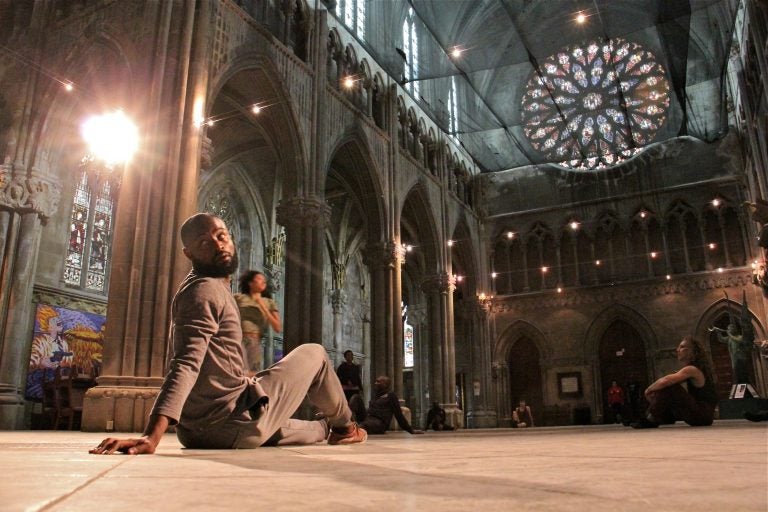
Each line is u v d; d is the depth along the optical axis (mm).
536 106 41281
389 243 27203
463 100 33250
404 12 32094
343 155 27312
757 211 18312
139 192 14344
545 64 41750
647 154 37719
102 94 19500
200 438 4230
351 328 39188
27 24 21078
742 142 32812
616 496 1484
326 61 24297
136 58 16250
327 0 25625
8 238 19438
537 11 33000
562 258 38750
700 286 34594
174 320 4082
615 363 36344
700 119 34312
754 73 25375
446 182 35000
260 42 20109
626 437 6629
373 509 1289
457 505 1354
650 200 37031
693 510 1217
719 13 27375
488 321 38969
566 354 37062
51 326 21875
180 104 15305
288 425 4965
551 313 38000
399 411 12586
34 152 19984
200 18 16406
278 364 4711
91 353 23188
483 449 4480
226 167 30250
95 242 24281
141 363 13180
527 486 1746
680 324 34688
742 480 1798
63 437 9688
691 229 35875
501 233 40344
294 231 21391
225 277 4391
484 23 30672
